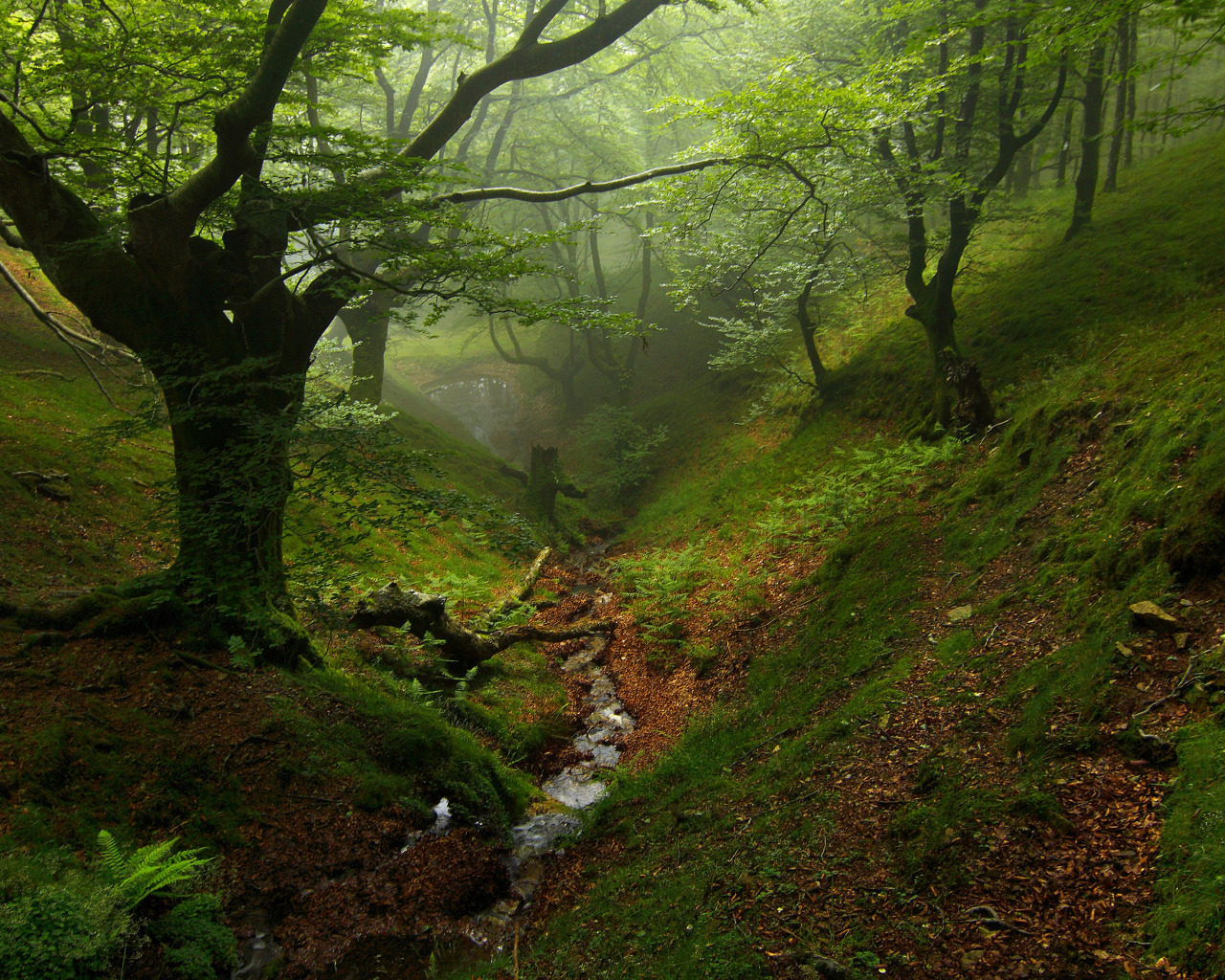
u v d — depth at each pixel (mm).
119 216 7523
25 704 5754
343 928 5508
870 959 3910
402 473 7309
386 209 7859
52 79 8070
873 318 19656
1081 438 8633
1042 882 3994
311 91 15938
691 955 4391
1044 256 15375
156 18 8867
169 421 7316
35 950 3709
